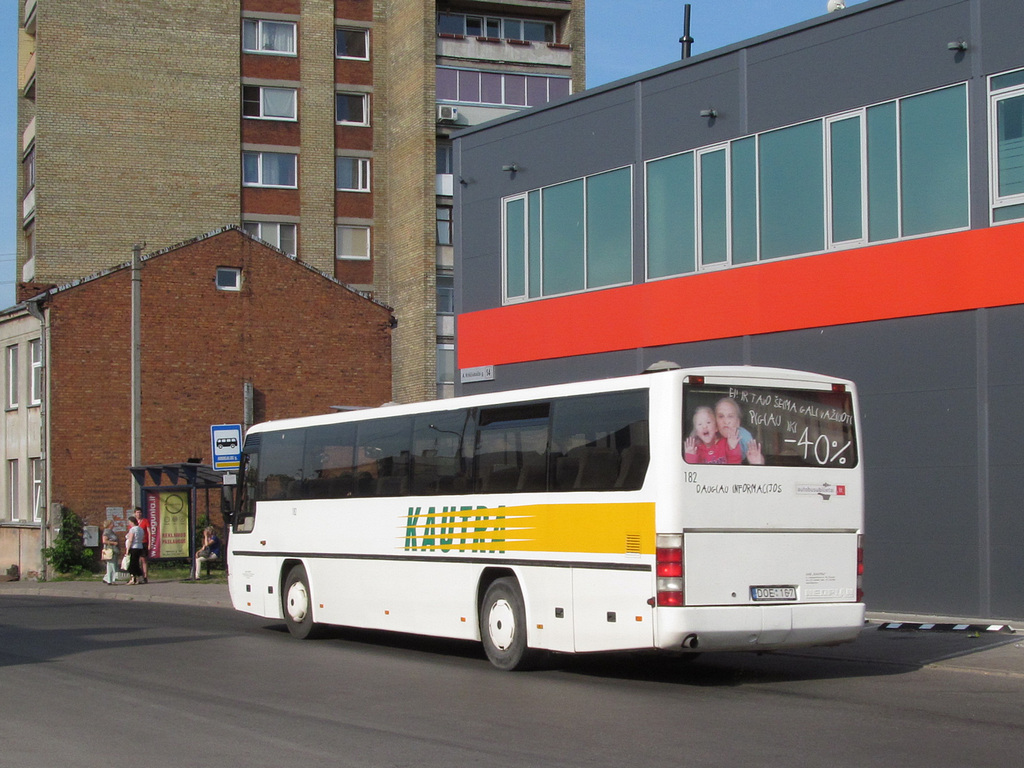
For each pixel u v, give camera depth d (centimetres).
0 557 3750
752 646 1111
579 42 4816
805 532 1153
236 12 4850
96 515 3428
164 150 4719
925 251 1672
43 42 4616
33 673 1259
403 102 4781
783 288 1848
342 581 1555
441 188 4603
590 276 2178
